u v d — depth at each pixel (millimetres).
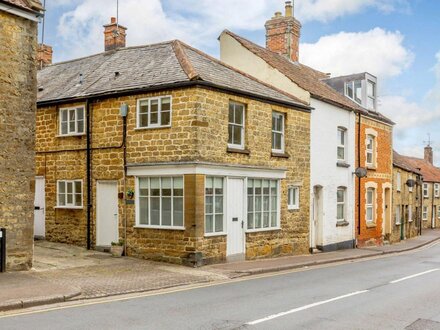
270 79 21359
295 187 19594
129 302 9953
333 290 11828
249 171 16781
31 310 9055
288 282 13031
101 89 16906
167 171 15203
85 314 8797
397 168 32719
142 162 15758
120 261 15000
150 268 14000
